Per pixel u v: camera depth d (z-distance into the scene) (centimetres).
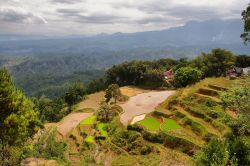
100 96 13900
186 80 10419
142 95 10862
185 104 6812
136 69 14325
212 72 11969
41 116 11112
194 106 6606
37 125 4678
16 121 3434
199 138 5381
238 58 12725
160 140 5747
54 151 5816
